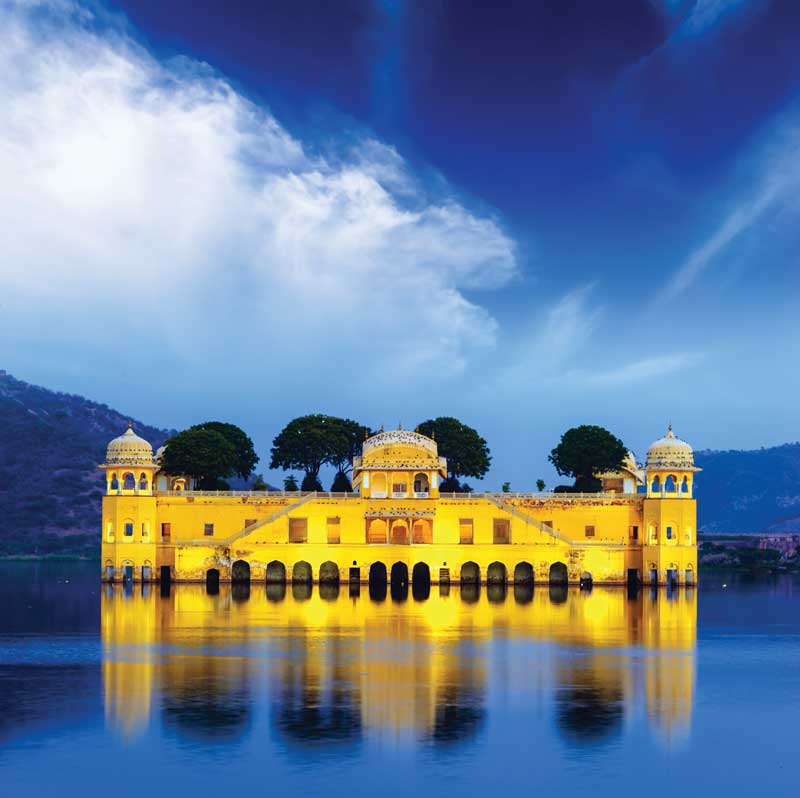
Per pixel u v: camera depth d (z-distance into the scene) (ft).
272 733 183.73
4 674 231.71
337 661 247.29
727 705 207.41
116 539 464.65
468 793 157.17
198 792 156.46
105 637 287.28
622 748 178.50
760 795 157.99
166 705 202.49
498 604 377.30
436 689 217.36
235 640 279.90
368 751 174.50
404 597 403.13
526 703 206.69
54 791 156.56
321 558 459.32
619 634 298.76
